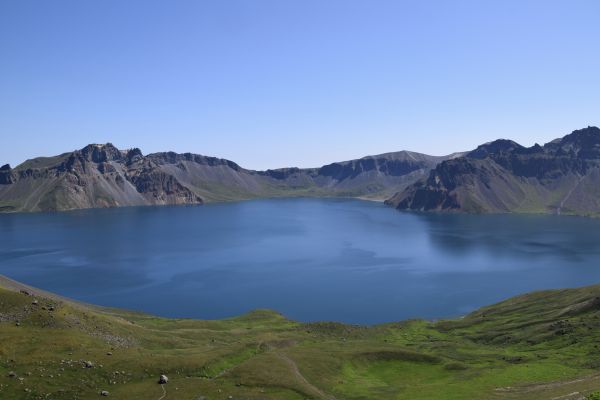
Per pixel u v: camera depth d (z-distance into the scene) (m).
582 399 73.75
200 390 89.38
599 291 195.62
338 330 176.00
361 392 104.19
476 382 110.75
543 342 155.25
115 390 85.50
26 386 80.19
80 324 114.06
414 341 169.50
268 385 97.75
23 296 115.56
